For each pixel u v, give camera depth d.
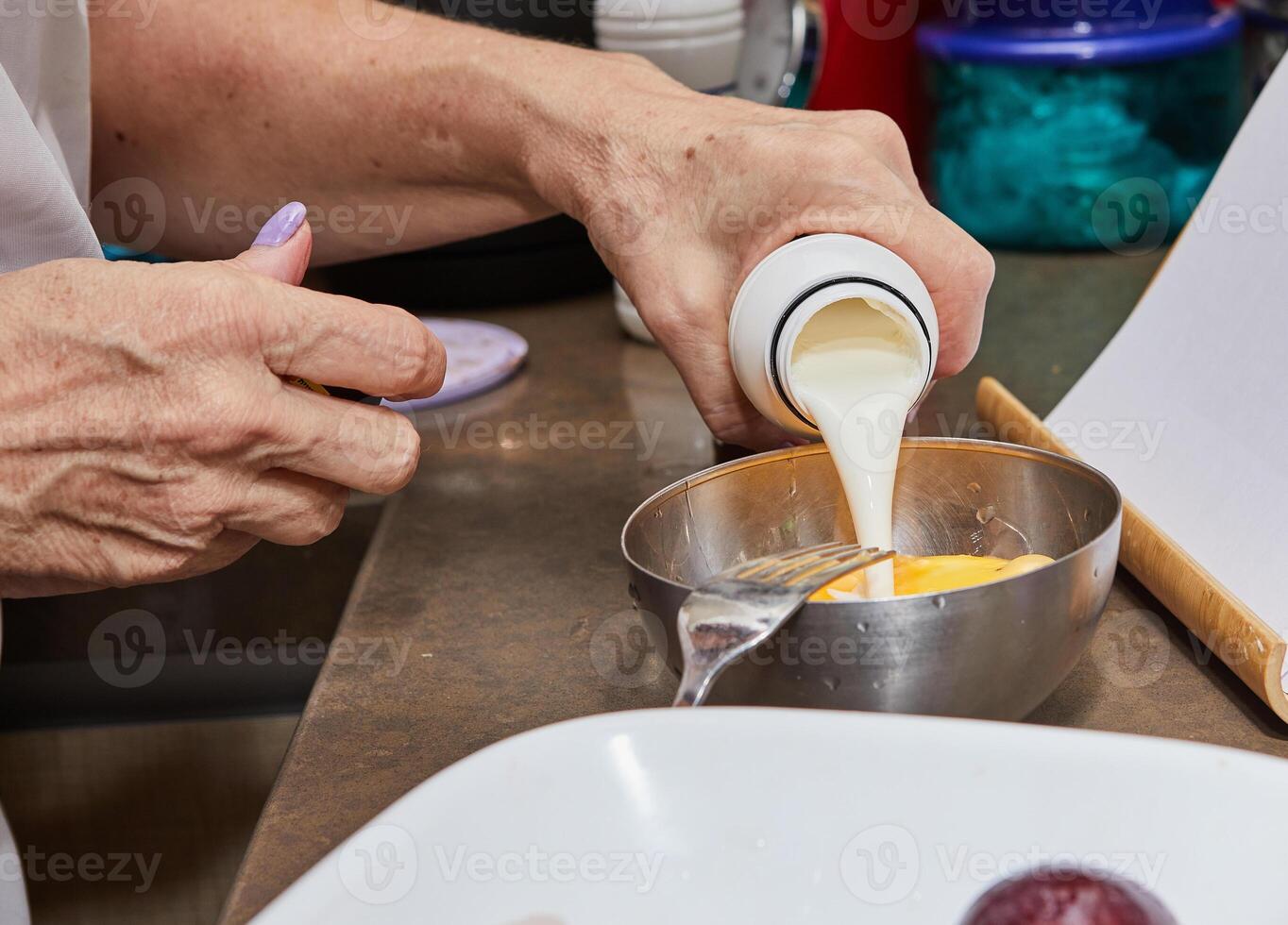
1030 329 0.92
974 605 0.60
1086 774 0.56
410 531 0.78
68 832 0.81
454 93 0.78
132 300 0.63
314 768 0.65
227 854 0.81
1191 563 0.66
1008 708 0.62
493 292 1.01
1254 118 0.76
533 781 0.57
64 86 0.77
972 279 0.70
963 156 1.04
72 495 0.64
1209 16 1.00
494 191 0.81
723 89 0.91
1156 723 0.64
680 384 0.89
